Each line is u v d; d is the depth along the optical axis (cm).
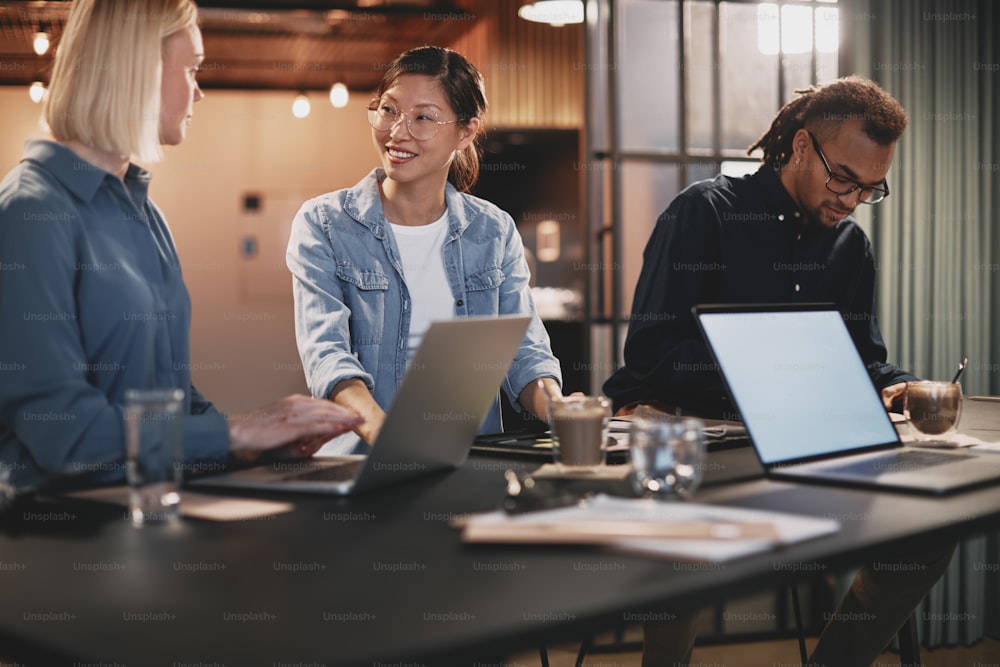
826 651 199
